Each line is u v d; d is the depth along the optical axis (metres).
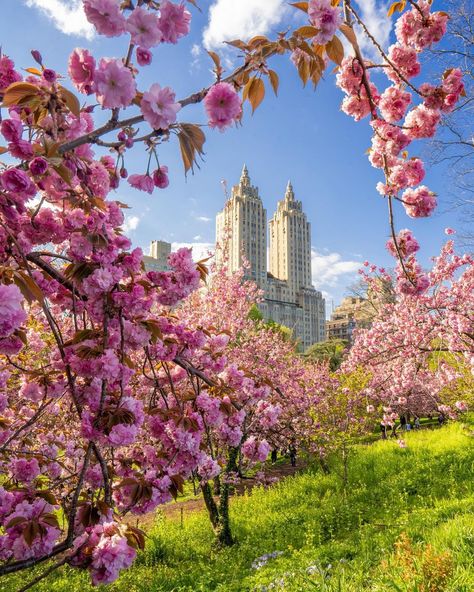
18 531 1.76
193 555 8.48
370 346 12.08
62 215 2.12
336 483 11.70
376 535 7.17
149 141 1.74
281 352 13.91
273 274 126.44
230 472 8.91
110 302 2.07
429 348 9.81
